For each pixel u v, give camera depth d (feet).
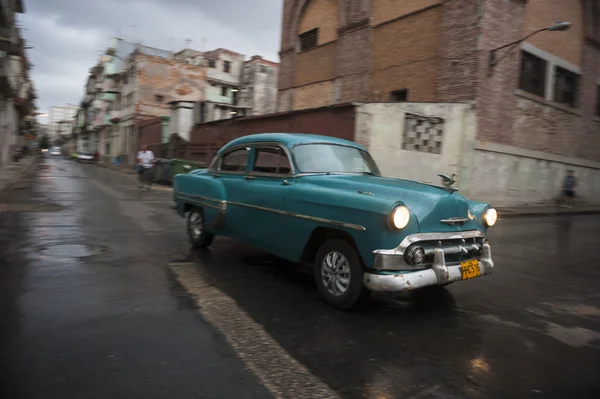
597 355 10.84
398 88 53.78
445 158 45.80
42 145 440.04
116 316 11.94
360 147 18.06
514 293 16.30
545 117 54.85
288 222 14.73
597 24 61.46
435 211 12.57
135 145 127.85
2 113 85.40
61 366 9.02
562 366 10.14
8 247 19.53
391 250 11.79
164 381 8.62
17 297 13.10
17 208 31.55
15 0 79.71
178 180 22.24
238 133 65.16
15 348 9.75
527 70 52.21
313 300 14.20
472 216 13.85
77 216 29.27
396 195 12.85
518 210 48.32
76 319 11.59
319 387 8.72
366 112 45.03
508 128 49.34
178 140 84.64
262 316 12.58
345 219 12.73
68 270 16.20
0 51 68.80
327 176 15.15
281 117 55.88
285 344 10.73
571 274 19.95
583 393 8.91
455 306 14.37
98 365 9.13
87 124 236.22
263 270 17.62
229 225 17.90
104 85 179.01
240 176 17.95
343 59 61.77
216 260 18.97
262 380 8.88
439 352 10.66
